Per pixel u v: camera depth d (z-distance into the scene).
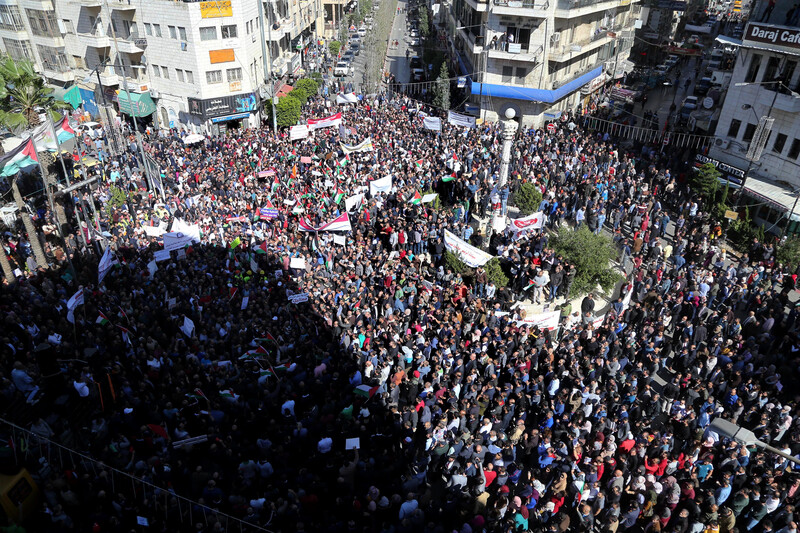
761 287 22.86
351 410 14.79
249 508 11.92
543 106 46.28
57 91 51.09
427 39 72.25
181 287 19.83
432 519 12.91
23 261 23.80
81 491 12.28
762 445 9.87
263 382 15.86
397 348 16.97
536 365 17.36
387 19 92.12
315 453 13.84
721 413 15.38
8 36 50.41
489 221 27.12
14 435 13.18
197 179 31.20
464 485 12.78
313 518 12.41
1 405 14.53
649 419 15.55
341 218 23.48
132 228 25.36
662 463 13.69
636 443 14.02
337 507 12.25
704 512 12.35
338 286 20.88
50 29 48.28
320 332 18.36
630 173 31.88
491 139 36.88
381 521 12.23
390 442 14.02
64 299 19.67
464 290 20.48
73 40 48.38
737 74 32.03
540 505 13.44
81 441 14.20
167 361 16.36
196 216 26.44
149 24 44.28
